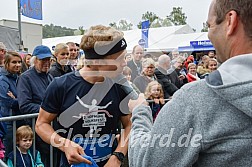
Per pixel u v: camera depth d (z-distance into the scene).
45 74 3.74
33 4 11.30
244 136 0.92
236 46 0.97
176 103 1.00
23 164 3.19
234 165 0.94
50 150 3.09
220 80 0.94
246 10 0.93
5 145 3.37
